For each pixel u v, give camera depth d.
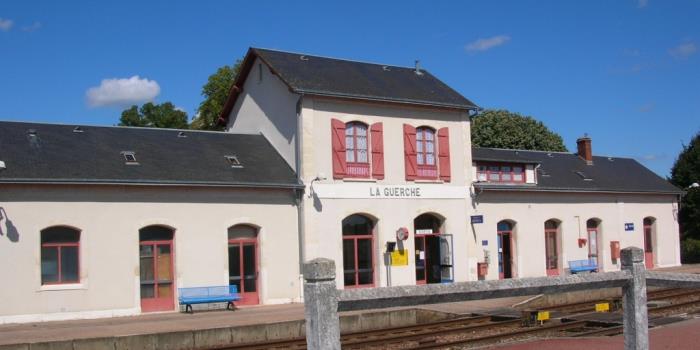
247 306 23.02
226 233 22.77
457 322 18.38
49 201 19.91
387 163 26.20
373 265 25.83
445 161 27.67
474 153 32.31
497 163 30.06
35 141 21.56
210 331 16.06
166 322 18.55
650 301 22.42
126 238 20.98
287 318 18.75
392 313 19.31
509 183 30.39
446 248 27.44
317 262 4.09
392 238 26.02
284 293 23.83
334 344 4.05
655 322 16.58
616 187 34.41
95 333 16.34
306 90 24.28
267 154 25.78
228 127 30.27
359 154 25.70
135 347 15.16
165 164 22.55
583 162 36.38
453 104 27.56
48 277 19.92
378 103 26.09
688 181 44.12
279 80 26.11
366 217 25.92
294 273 24.06
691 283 5.57
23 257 19.41
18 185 19.47
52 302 19.70
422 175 27.00
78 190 20.34
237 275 23.19
